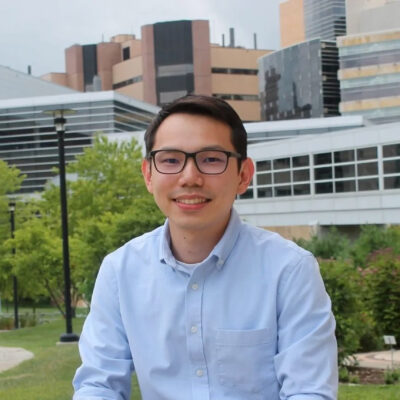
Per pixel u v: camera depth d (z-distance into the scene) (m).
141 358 2.17
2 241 35.88
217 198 2.11
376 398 7.52
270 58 112.88
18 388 8.56
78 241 24.88
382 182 36.69
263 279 2.13
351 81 95.94
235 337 2.08
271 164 42.59
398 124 35.91
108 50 130.75
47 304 49.06
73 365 10.31
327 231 39.94
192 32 115.12
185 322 2.12
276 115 111.50
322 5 146.88
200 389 2.11
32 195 68.19
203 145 2.08
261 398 2.10
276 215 42.31
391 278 13.38
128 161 30.64
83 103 75.81
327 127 75.50
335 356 2.11
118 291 2.23
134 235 21.72
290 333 2.09
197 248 2.17
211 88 116.62
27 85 99.50
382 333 13.39
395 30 93.88
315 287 2.11
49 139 75.56
